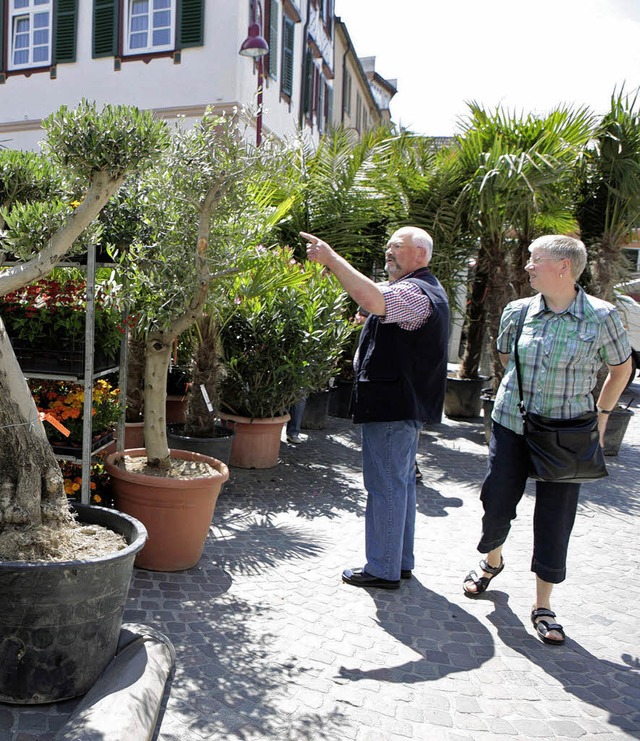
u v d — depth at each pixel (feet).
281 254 19.69
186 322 12.10
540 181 23.34
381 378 11.39
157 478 11.47
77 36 44.47
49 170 11.80
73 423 12.22
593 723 8.50
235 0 41.01
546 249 10.30
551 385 10.35
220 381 19.12
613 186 25.46
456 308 29.12
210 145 11.45
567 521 10.63
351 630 10.42
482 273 30.12
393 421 11.47
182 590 11.30
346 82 73.67
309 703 8.36
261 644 9.72
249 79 43.50
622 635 10.99
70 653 7.69
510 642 10.46
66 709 7.72
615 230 26.13
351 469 21.13
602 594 12.59
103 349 12.46
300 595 11.54
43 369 11.82
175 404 21.67
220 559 12.87
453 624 10.91
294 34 52.06
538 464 10.27
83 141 7.96
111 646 8.22
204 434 17.72
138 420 18.51
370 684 8.93
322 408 27.02
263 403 19.89
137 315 12.74
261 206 14.01
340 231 28.43
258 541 14.06
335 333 20.62
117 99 44.11
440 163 26.78
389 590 12.01
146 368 12.56
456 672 9.45
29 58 46.01
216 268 12.17
